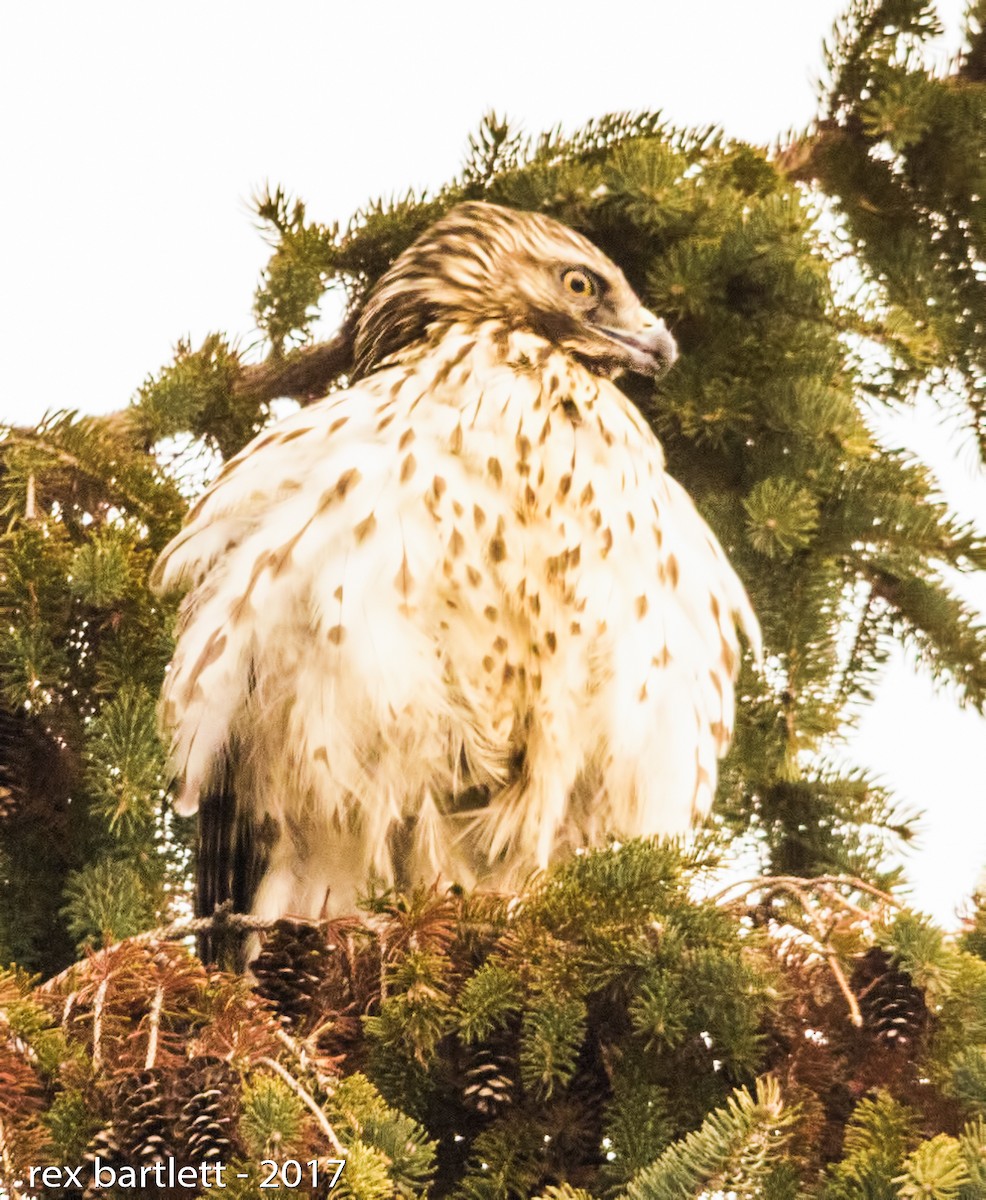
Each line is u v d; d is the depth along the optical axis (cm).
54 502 1048
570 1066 699
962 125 1152
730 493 1109
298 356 1161
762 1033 712
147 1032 662
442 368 1005
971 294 1182
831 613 1085
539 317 1077
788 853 1096
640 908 725
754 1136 631
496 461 945
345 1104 634
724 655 1020
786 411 1056
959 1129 669
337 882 972
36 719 1007
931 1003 697
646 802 988
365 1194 587
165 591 998
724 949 717
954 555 1068
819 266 1080
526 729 953
